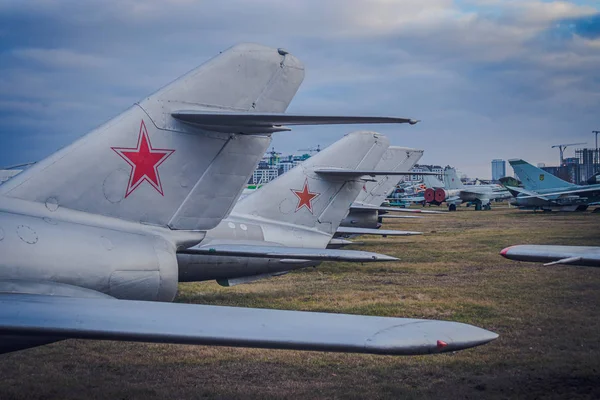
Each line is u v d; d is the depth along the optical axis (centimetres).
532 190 5684
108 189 781
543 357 941
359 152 1725
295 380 841
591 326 1143
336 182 1638
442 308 1318
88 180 765
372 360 931
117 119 797
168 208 836
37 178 731
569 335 1078
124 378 844
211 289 1564
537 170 5659
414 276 1819
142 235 796
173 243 832
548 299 1417
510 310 1294
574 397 770
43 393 777
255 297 1461
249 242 1413
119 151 791
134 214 805
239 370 885
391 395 778
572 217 4778
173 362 921
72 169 754
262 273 1460
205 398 763
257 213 1520
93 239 733
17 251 665
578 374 861
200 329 502
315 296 1473
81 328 507
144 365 906
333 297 1460
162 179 830
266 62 922
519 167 5719
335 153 1678
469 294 1491
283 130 872
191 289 1562
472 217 5112
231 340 487
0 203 700
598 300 1402
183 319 523
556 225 3931
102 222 770
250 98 910
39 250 679
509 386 812
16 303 557
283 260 1480
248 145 899
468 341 485
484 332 502
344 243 2123
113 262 734
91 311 541
